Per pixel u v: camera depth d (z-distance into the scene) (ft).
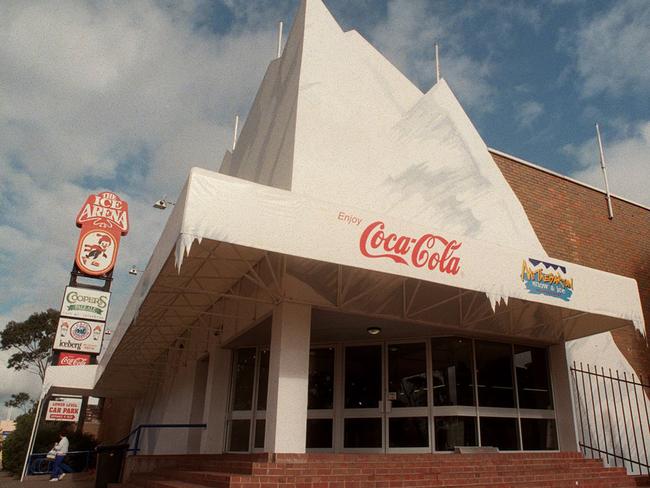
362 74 34.81
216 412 37.96
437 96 38.22
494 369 38.04
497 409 36.91
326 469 23.27
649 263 50.42
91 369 74.18
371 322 34.24
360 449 36.27
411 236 25.29
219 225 20.59
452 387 36.06
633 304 32.73
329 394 38.27
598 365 43.04
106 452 42.19
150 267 29.76
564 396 38.73
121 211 109.09
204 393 44.24
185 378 47.24
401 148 34.76
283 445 24.98
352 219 23.81
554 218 45.83
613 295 32.04
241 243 20.88
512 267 28.22
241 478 20.77
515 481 26.89
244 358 39.27
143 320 40.50
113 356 51.93
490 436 36.06
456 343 37.27
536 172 46.57
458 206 36.32
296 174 29.73
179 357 50.49
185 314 40.40
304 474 22.86
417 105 36.83
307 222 22.62
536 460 31.07
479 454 30.71
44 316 153.69
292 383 26.14
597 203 49.55
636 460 41.75
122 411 102.01
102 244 105.81
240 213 21.16
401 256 24.72
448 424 35.35
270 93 38.34
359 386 37.99
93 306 101.30
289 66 34.76
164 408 54.80
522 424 37.55
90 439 97.30
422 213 34.17
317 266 29.07
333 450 36.63
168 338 47.37
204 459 31.78
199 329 45.11
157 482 27.81
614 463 39.78
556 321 38.73
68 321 99.19
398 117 35.60
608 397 42.63
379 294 32.01
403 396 36.94
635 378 44.68
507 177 44.47
